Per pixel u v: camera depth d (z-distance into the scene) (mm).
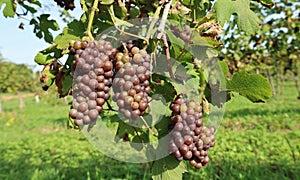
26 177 2986
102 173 2830
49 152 4707
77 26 627
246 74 579
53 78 632
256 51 3283
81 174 3039
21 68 13586
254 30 610
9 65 13477
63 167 3408
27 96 18875
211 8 648
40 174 2932
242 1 622
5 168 3660
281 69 10977
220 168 2670
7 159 4344
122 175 2863
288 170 2650
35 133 7312
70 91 618
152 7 661
